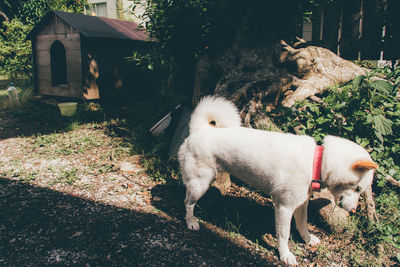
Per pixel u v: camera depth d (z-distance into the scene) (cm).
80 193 340
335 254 257
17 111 667
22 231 269
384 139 332
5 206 308
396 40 465
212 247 259
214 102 275
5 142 498
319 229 291
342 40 512
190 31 477
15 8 1130
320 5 519
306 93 385
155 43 525
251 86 405
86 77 659
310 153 234
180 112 420
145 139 477
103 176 383
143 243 258
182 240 265
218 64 464
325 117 345
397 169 324
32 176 375
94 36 636
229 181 356
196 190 274
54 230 271
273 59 434
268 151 241
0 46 988
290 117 358
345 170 225
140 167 411
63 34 677
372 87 334
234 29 486
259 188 259
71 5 1085
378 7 472
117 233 270
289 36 494
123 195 339
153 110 661
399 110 332
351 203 234
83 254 242
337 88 376
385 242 268
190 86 550
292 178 233
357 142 323
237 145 253
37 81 777
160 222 290
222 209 320
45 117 632
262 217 307
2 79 1049
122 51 706
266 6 457
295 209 255
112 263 234
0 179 367
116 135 529
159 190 355
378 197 315
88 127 572
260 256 251
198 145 266
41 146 482
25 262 232
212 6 463
